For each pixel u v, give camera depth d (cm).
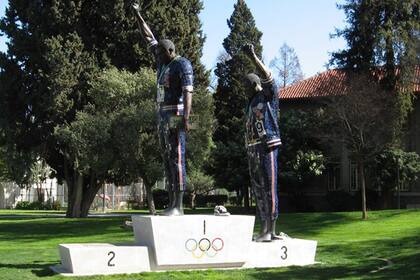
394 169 3634
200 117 3228
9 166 4947
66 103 3322
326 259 1300
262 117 1228
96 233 2462
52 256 1395
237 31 5091
